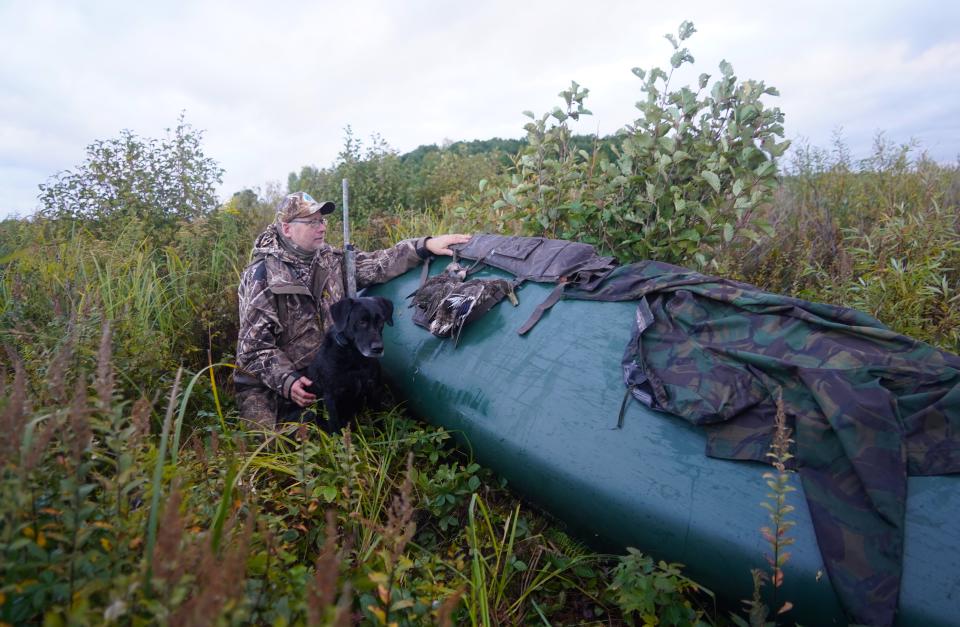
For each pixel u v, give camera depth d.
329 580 1.15
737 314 2.49
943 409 1.88
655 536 2.10
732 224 4.09
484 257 3.69
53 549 1.51
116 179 6.13
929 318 3.63
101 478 1.54
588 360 2.66
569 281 3.11
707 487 2.04
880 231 4.60
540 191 4.52
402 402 3.51
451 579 2.28
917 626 1.58
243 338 3.57
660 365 2.43
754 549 1.85
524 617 2.26
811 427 1.97
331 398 3.31
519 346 2.96
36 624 1.34
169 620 1.10
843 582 1.69
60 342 2.77
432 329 3.33
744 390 2.18
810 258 4.70
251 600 1.42
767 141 3.90
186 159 6.43
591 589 2.39
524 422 2.64
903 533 1.70
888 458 1.82
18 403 1.43
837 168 7.45
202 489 2.05
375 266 4.11
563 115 4.50
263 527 1.58
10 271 4.27
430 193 9.62
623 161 4.21
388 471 3.02
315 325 3.84
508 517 2.67
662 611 2.04
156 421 2.99
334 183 9.29
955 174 6.89
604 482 2.26
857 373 2.04
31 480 1.45
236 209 6.54
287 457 2.70
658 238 4.22
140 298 4.00
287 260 3.73
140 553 1.54
